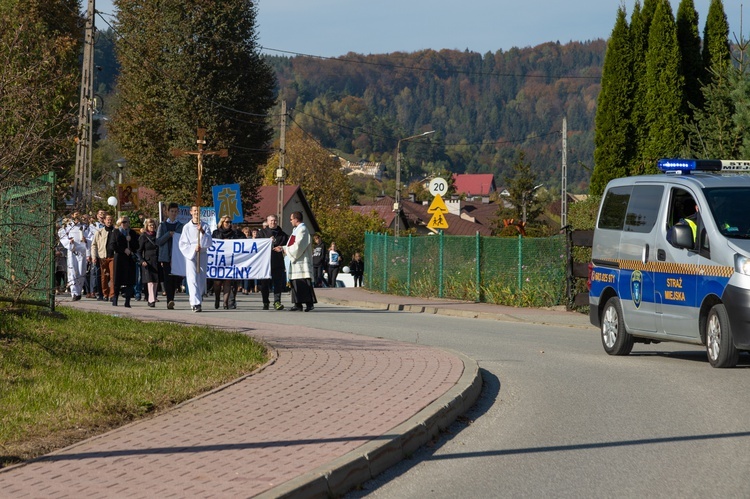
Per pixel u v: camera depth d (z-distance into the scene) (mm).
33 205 13234
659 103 27453
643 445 8523
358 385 10547
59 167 13211
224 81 52500
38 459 7082
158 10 53250
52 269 14008
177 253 22422
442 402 9508
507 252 26953
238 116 53156
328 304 28812
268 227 23594
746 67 23656
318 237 43094
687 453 8195
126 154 55000
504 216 91000
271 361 12281
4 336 12008
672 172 14969
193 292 21578
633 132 28594
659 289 13969
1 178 11758
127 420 8664
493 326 20484
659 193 14367
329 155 105688
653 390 11500
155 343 13367
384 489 7066
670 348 16562
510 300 26359
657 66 27438
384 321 20938
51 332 12750
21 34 12367
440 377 11180
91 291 25906
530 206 90375
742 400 10719
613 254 15312
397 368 11930
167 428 8227
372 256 35031
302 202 78188
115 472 6684
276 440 7746
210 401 9516
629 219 15023
